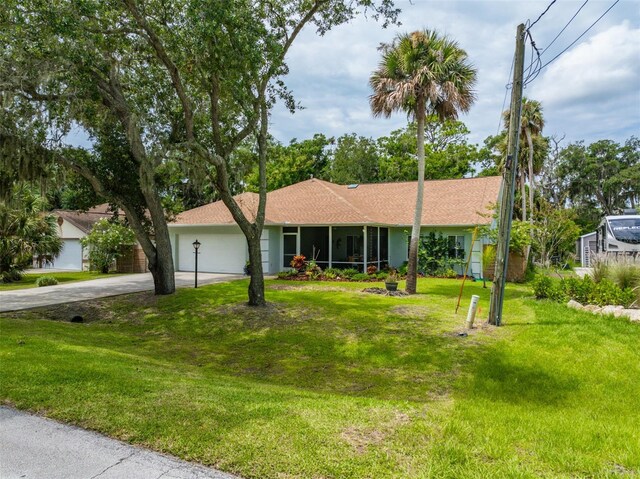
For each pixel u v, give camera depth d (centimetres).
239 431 364
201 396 455
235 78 981
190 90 1210
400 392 639
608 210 4581
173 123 1236
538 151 3059
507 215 995
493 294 1003
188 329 1039
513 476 297
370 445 345
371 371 746
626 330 861
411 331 956
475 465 315
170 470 310
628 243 1816
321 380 709
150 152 1127
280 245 2198
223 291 1438
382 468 308
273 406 430
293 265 1984
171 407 415
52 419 393
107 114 1204
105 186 1312
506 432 398
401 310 1162
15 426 380
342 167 3859
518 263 1903
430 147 3656
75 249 2784
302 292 1470
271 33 1052
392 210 2289
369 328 989
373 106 1473
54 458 327
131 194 1389
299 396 504
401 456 327
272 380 710
